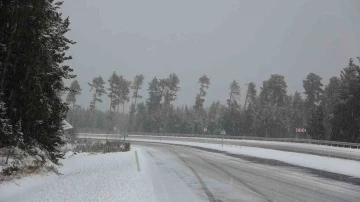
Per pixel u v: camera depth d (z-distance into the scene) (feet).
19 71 43.34
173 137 230.68
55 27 52.24
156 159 86.63
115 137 242.37
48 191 37.29
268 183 47.50
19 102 45.24
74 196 33.45
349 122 173.68
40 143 54.49
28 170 45.11
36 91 44.37
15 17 39.96
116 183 40.34
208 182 48.06
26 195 36.32
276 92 311.68
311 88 297.12
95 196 32.91
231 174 57.26
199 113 310.04
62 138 59.52
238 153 113.29
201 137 231.71
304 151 123.95
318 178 53.16
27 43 42.98
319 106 195.83
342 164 76.64
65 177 48.91
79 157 81.41
